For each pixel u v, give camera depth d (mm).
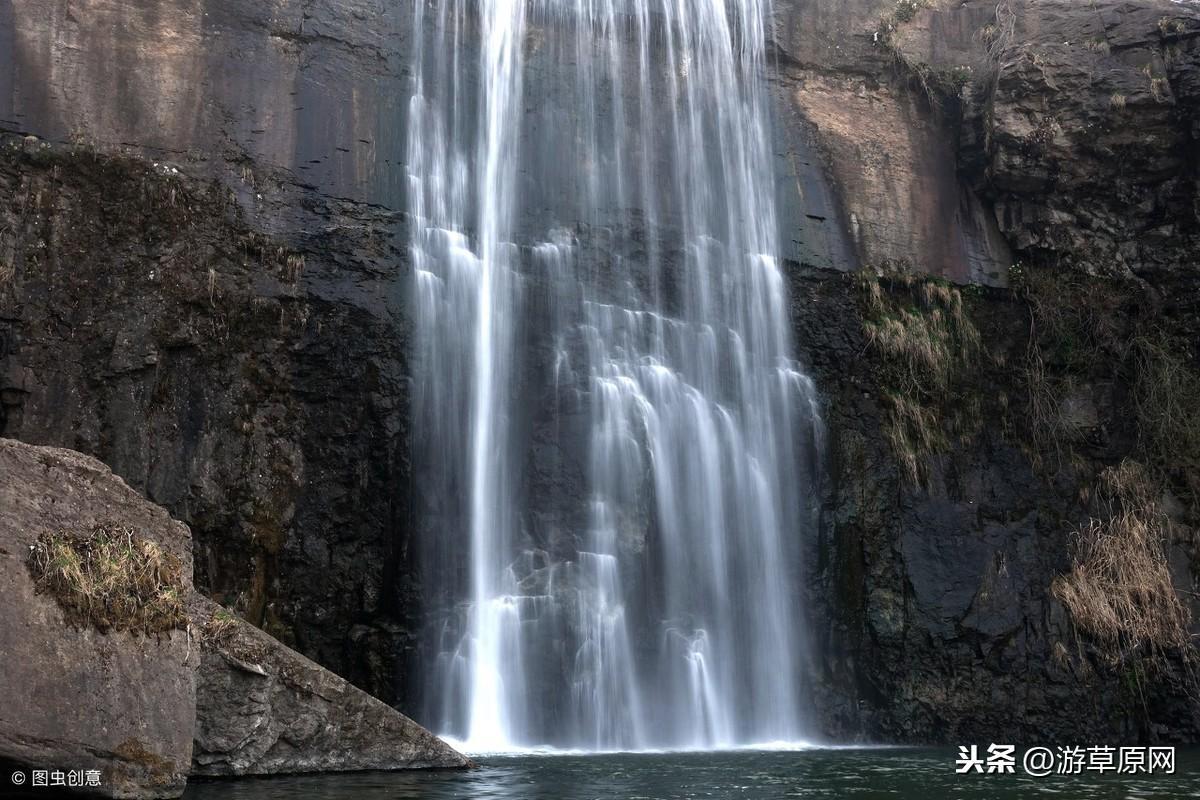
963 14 20344
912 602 16953
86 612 8406
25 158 14742
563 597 15305
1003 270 19516
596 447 16438
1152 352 18922
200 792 8773
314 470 15172
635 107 18750
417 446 15664
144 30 15930
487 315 16844
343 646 14648
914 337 18500
